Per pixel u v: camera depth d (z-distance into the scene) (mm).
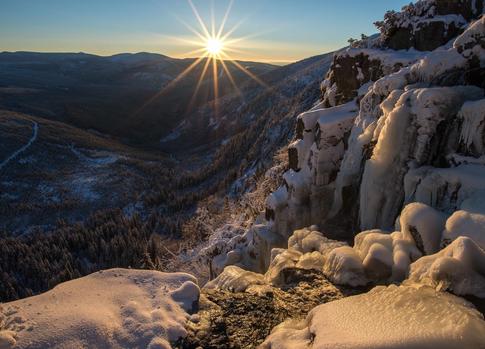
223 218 49094
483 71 9867
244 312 6484
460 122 8812
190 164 167750
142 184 134500
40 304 5828
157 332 5480
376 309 4961
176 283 6707
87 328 5320
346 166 12719
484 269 5547
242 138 121250
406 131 9797
